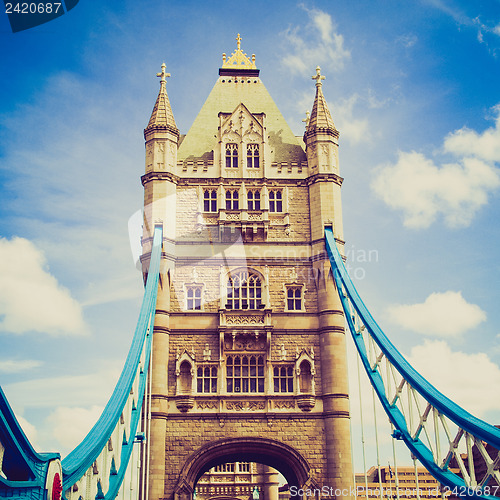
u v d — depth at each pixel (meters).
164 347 52.81
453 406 33.12
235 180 58.53
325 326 53.97
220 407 51.97
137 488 41.94
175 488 50.00
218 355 53.47
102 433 30.83
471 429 30.55
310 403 52.09
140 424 48.81
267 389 52.62
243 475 78.50
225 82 66.25
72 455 27.62
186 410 51.78
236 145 60.09
